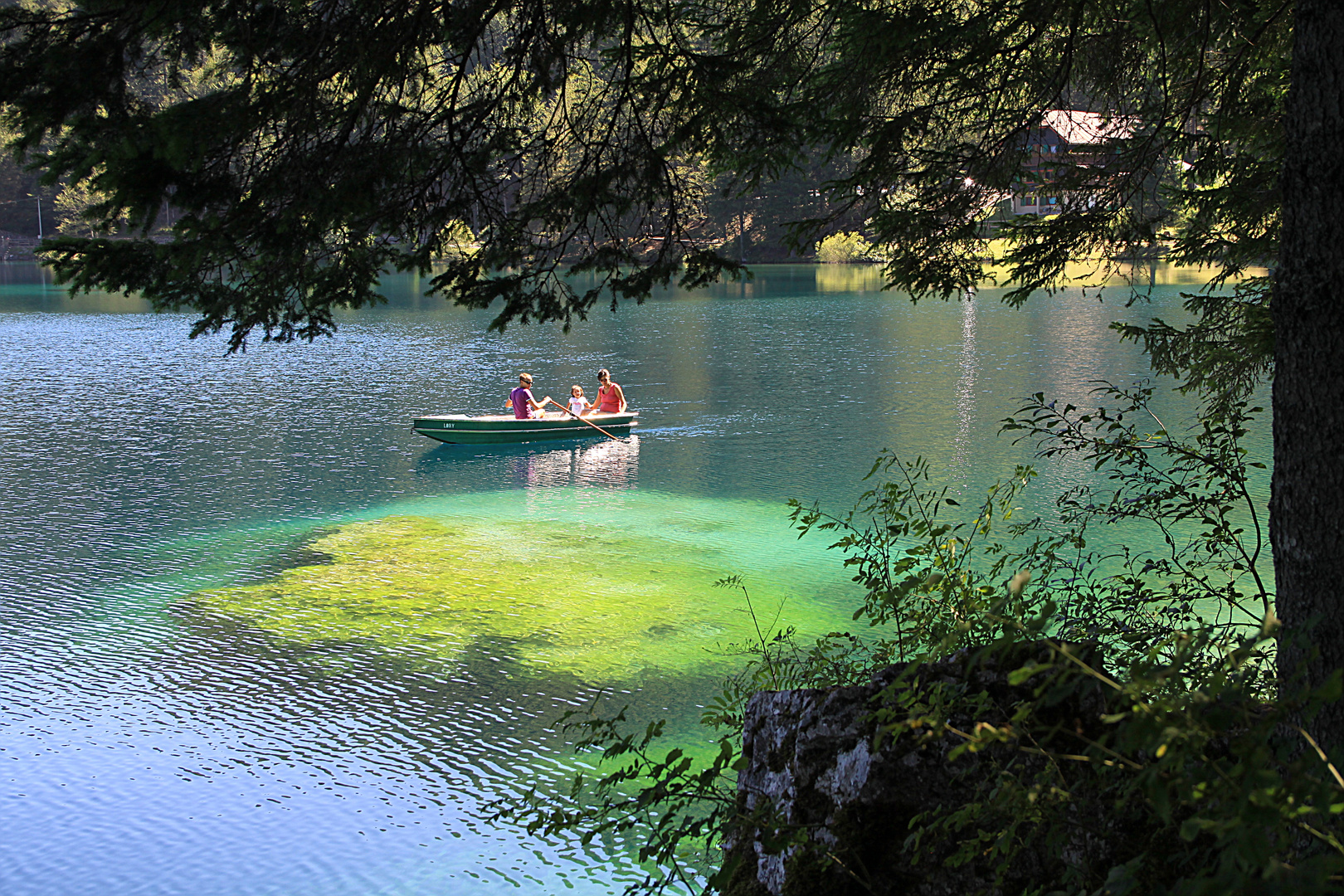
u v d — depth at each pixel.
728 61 4.79
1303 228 2.97
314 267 4.74
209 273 4.49
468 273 5.00
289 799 6.35
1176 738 1.70
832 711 3.20
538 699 7.55
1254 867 1.55
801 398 20.64
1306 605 2.95
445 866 5.68
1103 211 5.64
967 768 2.90
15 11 3.96
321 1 4.23
